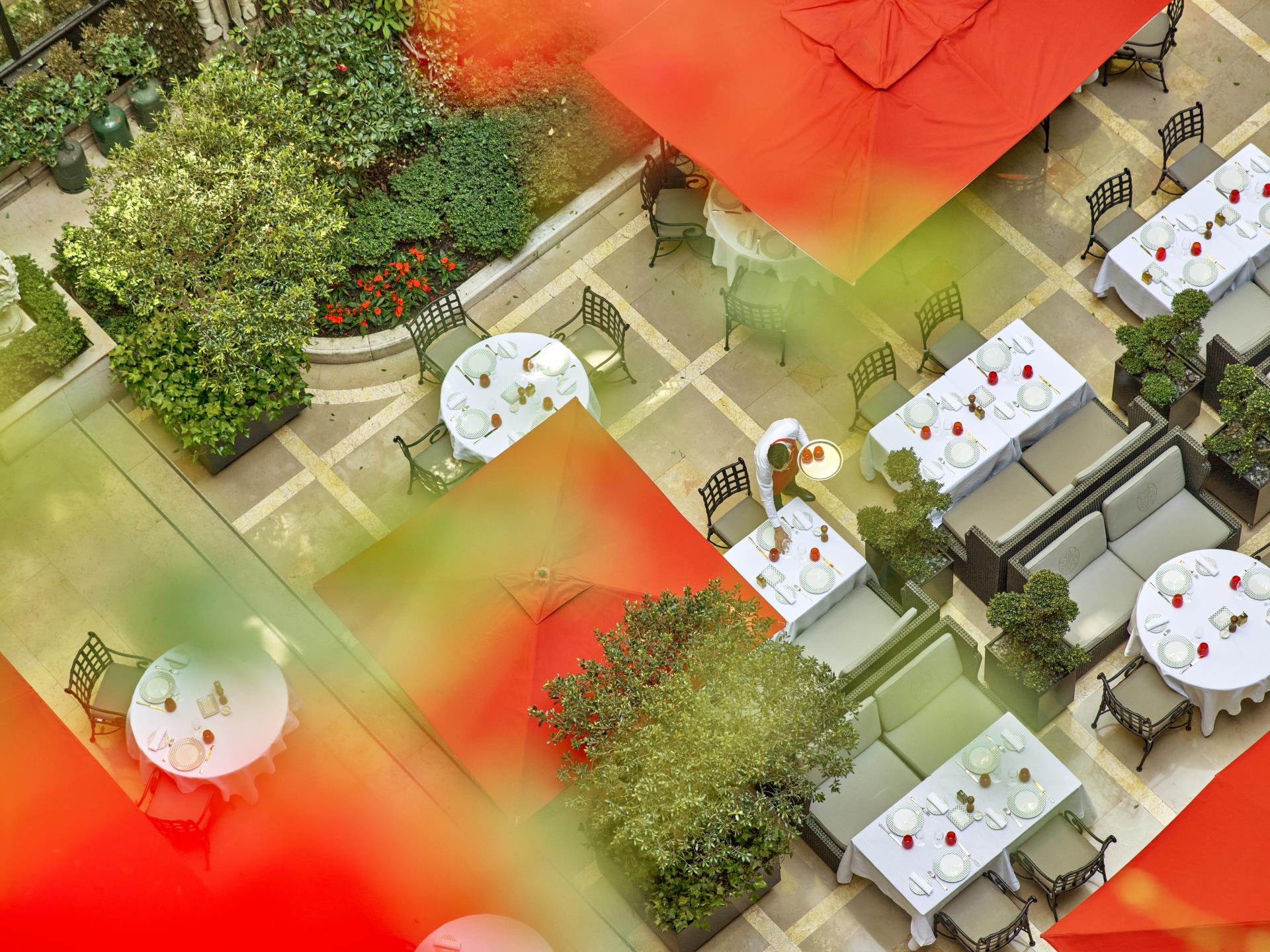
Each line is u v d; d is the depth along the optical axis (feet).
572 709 46.26
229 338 57.72
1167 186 64.69
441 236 64.75
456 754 47.62
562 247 65.41
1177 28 67.41
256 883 47.65
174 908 41.50
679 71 57.77
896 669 52.42
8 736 43.65
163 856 42.14
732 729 45.27
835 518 59.16
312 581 58.75
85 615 57.57
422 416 62.03
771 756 45.91
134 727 52.08
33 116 63.05
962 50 56.44
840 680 51.75
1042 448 57.82
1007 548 54.39
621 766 45.62
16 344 58.80
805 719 46.16
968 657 53.16
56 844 41.98
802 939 51.60
